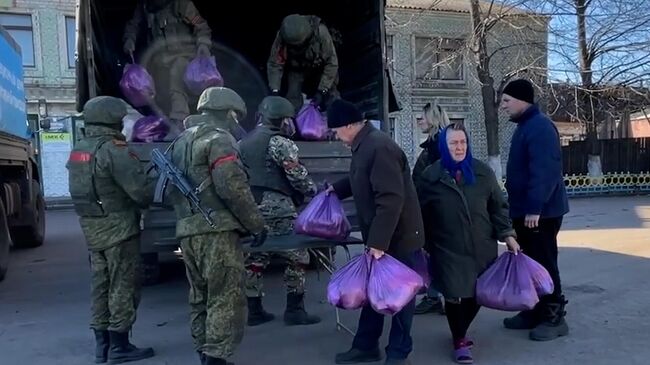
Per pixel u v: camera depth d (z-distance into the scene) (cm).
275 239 435
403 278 346
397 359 375
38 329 501
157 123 545
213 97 371
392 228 352
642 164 1973
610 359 393
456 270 384
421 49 2302
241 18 802
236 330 358
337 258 783
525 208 430
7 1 2044
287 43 638
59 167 2100
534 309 454
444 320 498
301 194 471
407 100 2286
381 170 354
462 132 393
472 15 1694
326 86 650
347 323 495
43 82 2092
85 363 415
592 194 1836
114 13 703
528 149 428
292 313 493
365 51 689
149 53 652
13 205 834
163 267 754
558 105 1839
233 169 342
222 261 350
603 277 631
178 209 361
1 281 713
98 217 390
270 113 466
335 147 561
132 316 406
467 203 387
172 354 426
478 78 1767
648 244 838
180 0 632
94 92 563
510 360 398
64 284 690
